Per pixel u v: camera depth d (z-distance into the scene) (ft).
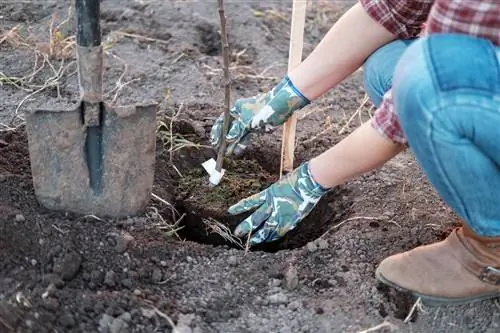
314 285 6.35
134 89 8.11
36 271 6.13
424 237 6.73
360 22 6.29
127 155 6.46
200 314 6.10
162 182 7.23
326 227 7.08
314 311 6.16
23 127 7.37
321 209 7.23
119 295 6.06
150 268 6.31
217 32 9.00
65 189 6.46
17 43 8.50
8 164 6.94
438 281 6.12
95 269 6.22
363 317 6.15
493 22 5.51
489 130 5.49
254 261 6.50
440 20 5.61
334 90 8.48
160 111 7.78
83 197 6.50
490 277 6.07
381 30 6.28
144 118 6.41
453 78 5.45
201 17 9.18
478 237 6.08
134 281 6.22
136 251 6.38
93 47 6.15
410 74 5.52
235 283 6.33
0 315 5.81
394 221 6.88
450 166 5.60
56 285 6.04
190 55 8.66
